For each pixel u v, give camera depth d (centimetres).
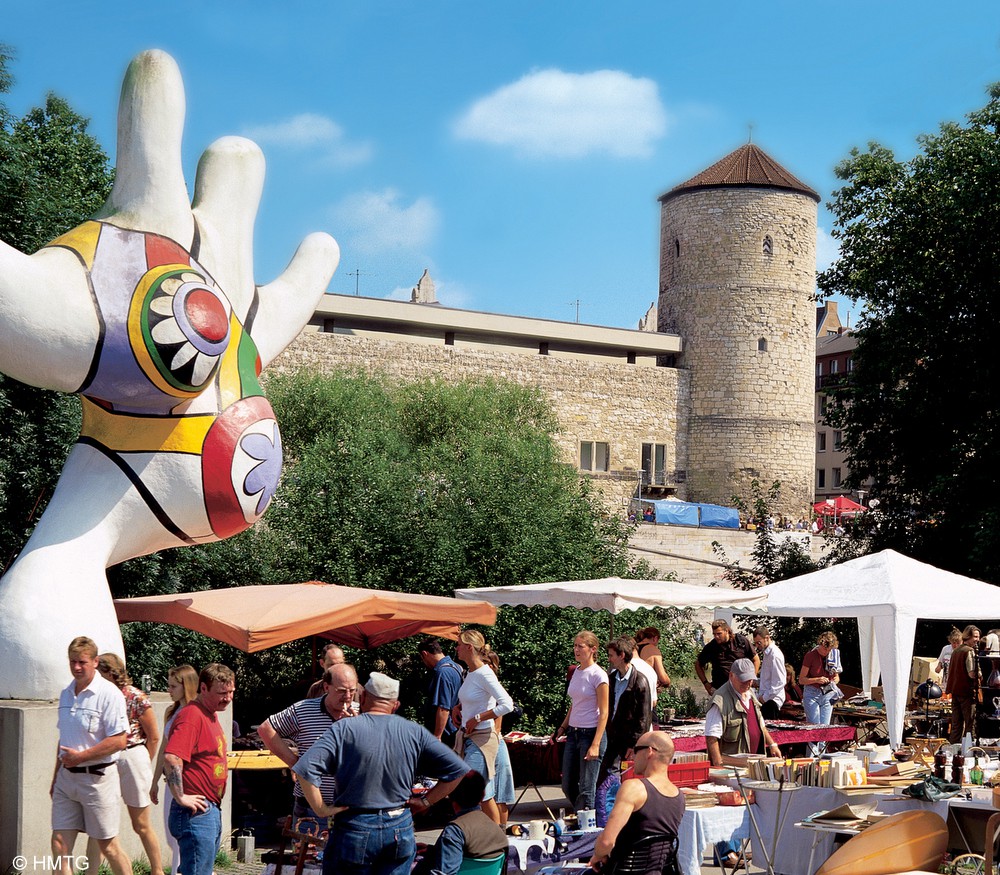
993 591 1301
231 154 993
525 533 1759
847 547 2606
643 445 5200
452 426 3834
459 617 1056
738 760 895
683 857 795
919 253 2389
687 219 5369
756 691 1475
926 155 2533
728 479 5225
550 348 5216
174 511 894
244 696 1628
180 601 1003
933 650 2422
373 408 3566
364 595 1010
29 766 773
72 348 821
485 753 905
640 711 973
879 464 2603
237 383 930
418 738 600
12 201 1380
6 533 1350
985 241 2278
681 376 5322
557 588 1267
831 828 747
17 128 2145
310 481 1755
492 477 1823
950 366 2409
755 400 5247
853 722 1586
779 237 5294
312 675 1352
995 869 758
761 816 841
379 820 581
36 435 1382
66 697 682
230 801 951
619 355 5400
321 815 579
